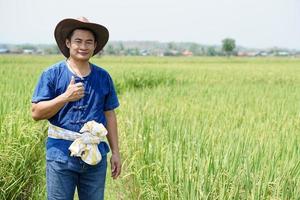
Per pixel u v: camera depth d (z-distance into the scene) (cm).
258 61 7256
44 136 721
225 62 6556
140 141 600
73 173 354
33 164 598
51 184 355
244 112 870
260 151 443
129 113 833
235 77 2419
